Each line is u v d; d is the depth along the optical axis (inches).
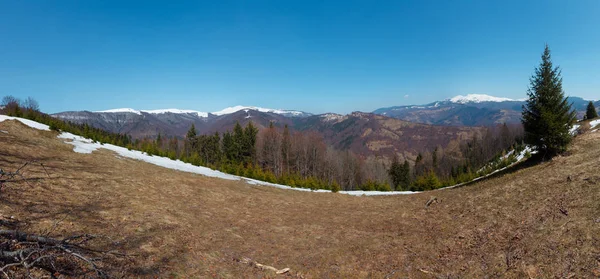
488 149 4256.9
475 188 985.5
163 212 570.9
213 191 919.7
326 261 478.9
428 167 4200.3
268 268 424.2
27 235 232.7
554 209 493.7
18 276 230.4
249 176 1820.9
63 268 269.7
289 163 3238.2
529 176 776.9
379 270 444.1
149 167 1112.2
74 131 1499.8
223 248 475.8
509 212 575.5
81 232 370.9
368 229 690.2
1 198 401.4
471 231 549.3
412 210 885.2
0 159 620.7
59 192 509.7
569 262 336.5
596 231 369.7
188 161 1820.9
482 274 378.6
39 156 779.4
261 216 743.1
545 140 1006.4
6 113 1434.5
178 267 363.6
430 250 509.4
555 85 1015.6
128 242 388.8
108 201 542.0
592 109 2282.2
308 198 1160.2
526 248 402.3
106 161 971.3
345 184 3302.2
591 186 522.3
